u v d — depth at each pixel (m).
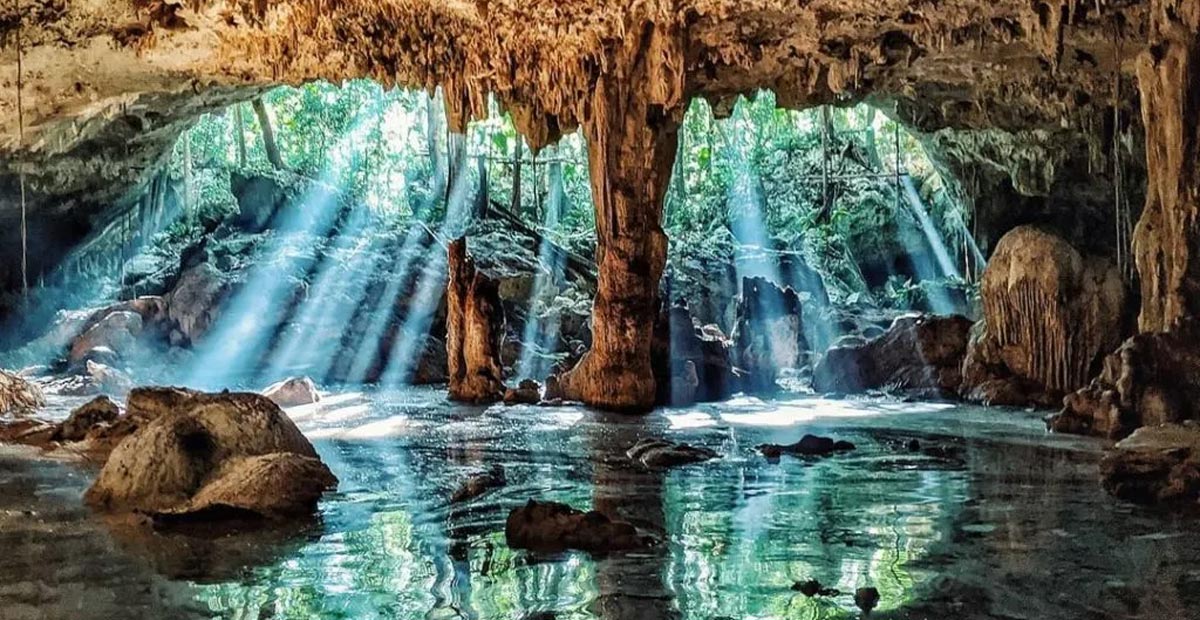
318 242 23.12
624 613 3.96
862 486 6.95
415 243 23.20
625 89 13.18
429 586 4.41
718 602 4.11
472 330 14.68
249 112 28.78
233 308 20.03
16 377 13.45
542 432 10.44
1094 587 4.32
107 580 4.57
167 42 13.77
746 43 13.30
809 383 16.64
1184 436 7.36
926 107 16.94
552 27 12.65
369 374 20.08
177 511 5.89
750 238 27.80
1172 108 9.37
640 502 6.38
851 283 25.25
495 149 29.70
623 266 13.44
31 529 5.69
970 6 11.47
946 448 8.88
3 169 17.77
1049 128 15.75
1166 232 9.45
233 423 6.95
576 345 19.97
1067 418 10.05
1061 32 10.92
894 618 3.89
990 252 18.62
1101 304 12.64
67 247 20.48
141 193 21.55
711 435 10.02
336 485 7.03
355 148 29.94
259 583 4.50
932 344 15.00
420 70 13.98
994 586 4.34
